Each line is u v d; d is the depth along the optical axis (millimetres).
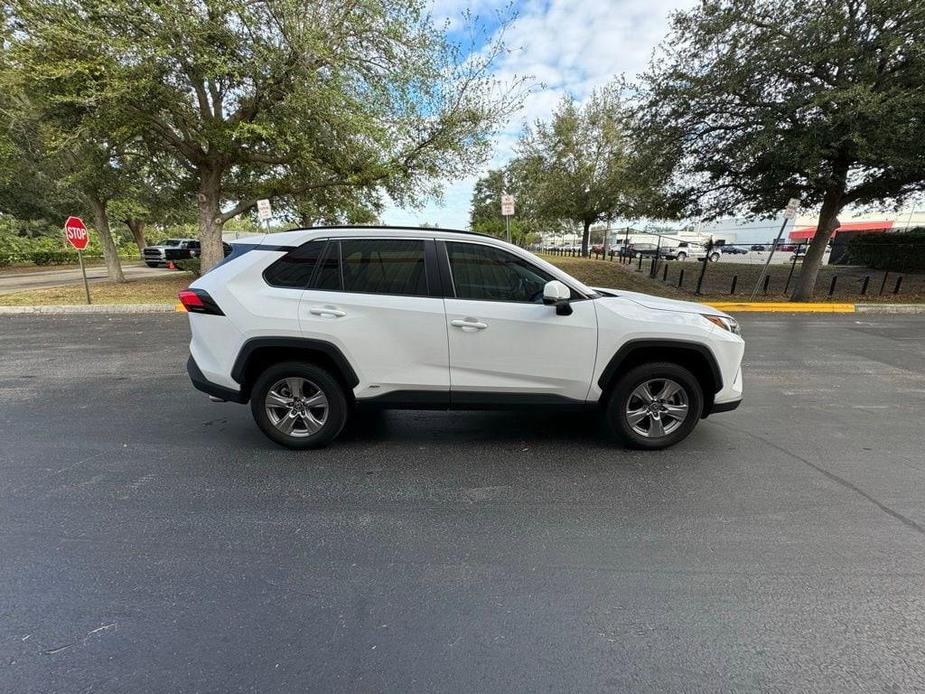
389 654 2029
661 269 20859
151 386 5922
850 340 8789
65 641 2082
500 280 3838
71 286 17531
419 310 3715
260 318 3729
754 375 6449
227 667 1960
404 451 4016
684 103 13016
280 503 3215
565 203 29266
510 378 3820
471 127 13578
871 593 2389
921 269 18828
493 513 3102
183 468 3707
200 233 15156
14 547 2723
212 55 10570
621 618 2230
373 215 19094
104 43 10164
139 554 2676
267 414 3951
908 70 10891
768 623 2201
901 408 5141
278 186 15250
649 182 15211
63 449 4055
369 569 2568
